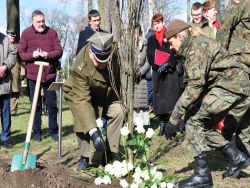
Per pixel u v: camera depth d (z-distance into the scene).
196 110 4.70
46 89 7.50
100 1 8.85
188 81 4.36
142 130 4.26
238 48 4.94
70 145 7.13
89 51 4.78
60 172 4.79
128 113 4.51
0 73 6.82
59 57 7.42
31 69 7.38
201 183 4.41
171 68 7.13
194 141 4.47
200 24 6.74
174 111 4.42
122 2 4.38
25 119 10.34
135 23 4.36
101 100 5.13
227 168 5.20
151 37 7.33
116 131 5.01
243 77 4.42
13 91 10.95
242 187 4.51
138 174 4.07
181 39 4.35
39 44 7.36
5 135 7.12
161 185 4.09
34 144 7.34
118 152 5.22
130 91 4.48
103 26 8.84
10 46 6.95
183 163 5.52
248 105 4.93
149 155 6.07
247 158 4.72
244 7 4.83
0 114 7.45
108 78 4.90
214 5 6.41
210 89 4.58
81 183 4.43
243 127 5.36
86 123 4.77
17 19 16.66
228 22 4.91
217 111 4.41
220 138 4.75
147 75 8.77
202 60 4.26
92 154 6.01
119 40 4.46
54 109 7.59
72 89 4.95
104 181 4.24
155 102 7.30
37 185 4.32
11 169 4.90
